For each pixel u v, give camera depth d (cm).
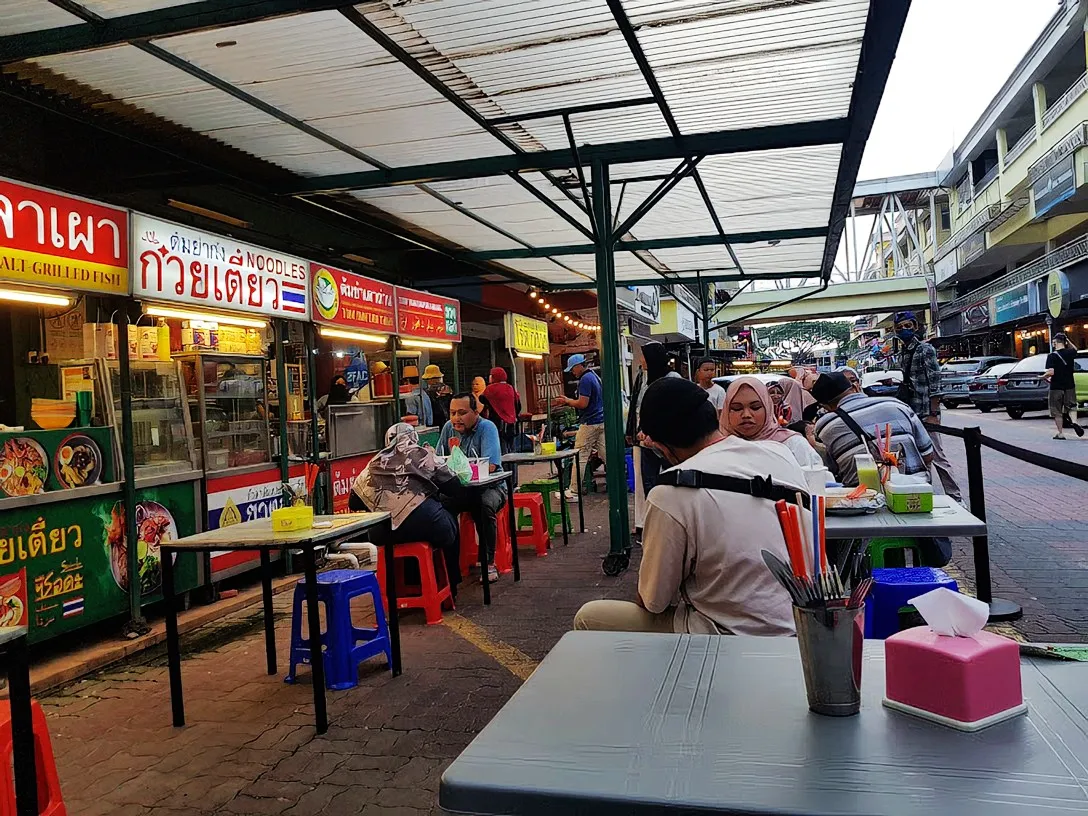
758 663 171
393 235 943
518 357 1363
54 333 734
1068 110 2514
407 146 643
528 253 1056
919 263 5591
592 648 185
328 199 805
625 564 680
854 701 141
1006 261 3881
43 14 402
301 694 437
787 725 139
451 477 579
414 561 604
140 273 543
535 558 761
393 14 421
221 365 670
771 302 3928
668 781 120
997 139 3550
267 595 478
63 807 276
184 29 398
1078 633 451
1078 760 121
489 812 123
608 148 661
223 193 778
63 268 483
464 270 1190
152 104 542
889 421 503
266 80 504
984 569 378
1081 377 1770
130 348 650
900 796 112
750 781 119
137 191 680
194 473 616
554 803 119
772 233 1009
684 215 918
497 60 486
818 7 431
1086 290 2491
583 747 133
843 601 140
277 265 703
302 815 307
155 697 443
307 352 775
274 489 707
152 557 571
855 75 523
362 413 880
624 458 700
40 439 495
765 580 252
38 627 484
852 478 498
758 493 257
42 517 490
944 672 135
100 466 534
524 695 158
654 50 480
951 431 481
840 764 123
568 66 500
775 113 595
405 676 455
